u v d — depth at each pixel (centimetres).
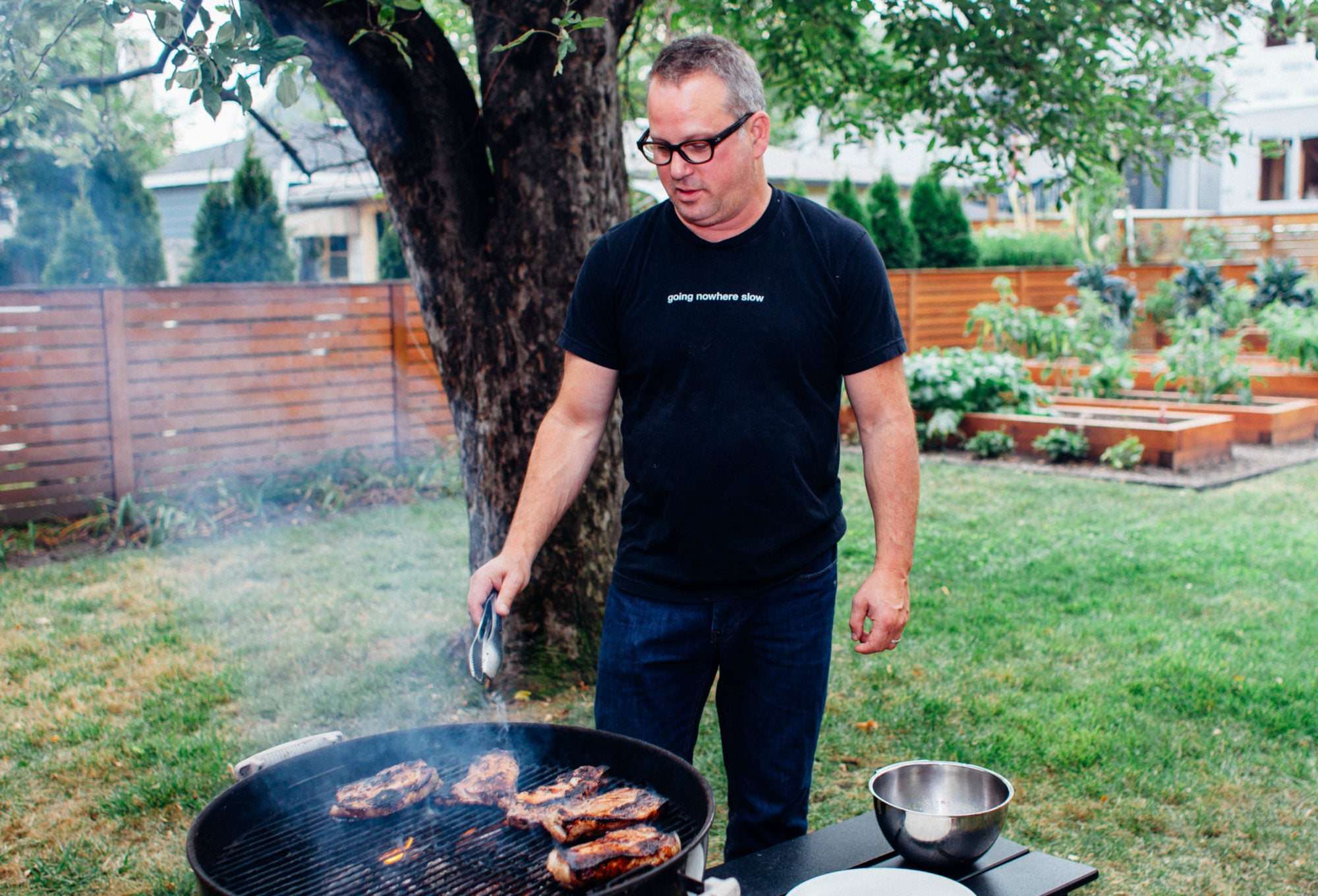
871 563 612
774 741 214
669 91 181
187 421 752
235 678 450
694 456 197
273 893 154
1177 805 334
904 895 166
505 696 425
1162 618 503
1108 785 346
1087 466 869
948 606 527
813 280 195
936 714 402
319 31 351
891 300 203
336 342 822
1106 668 444
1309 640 468
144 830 330
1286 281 1213
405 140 381
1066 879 183
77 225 981
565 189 385
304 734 394
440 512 764
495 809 179
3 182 515
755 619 209
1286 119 1758
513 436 402
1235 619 501
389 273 1176
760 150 192
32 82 252
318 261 1503
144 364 728
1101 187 627
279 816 179
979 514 713
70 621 529
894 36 517
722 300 194
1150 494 762
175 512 706
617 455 418
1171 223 1648
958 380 958
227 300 761
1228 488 783
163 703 424
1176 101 563
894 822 183
